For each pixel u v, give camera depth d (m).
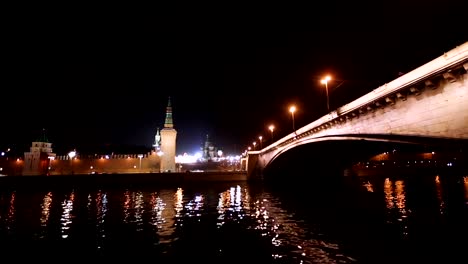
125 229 24.23
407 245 18.80
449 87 16.39
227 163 129.38
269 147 63.94
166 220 27.81
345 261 16.03
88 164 96.81
